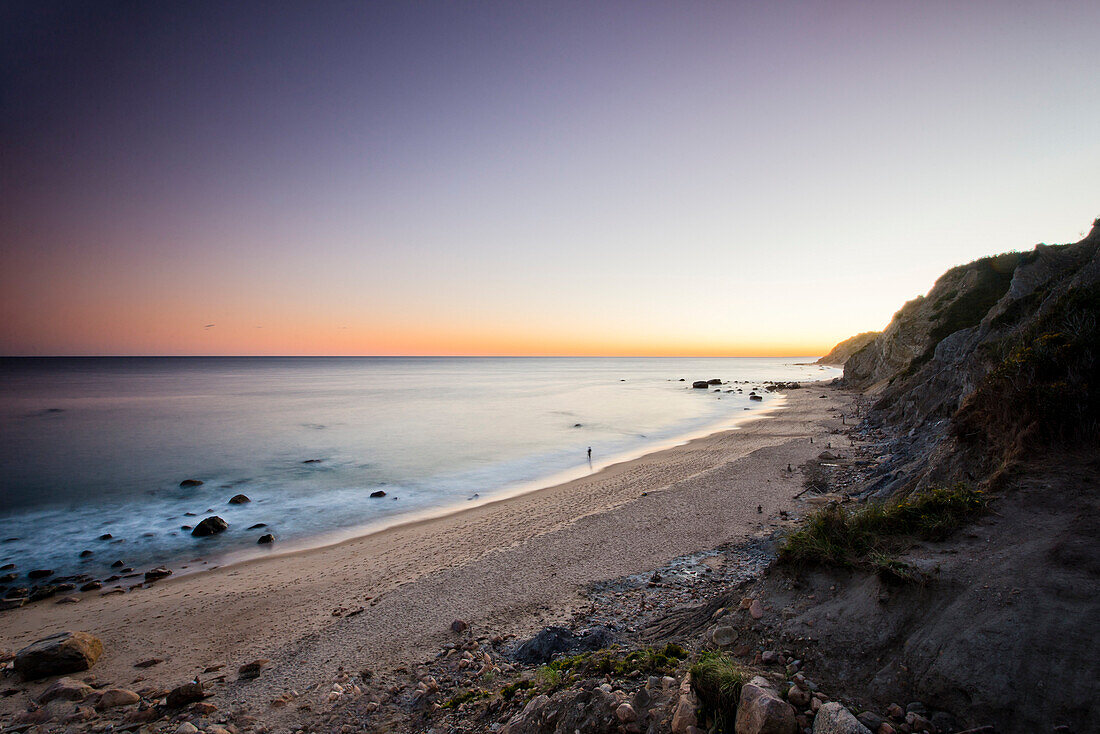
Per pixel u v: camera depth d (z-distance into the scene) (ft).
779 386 298.15
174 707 30.94
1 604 51.26
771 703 15.14
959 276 183.32
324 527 76.18
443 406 235.61
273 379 470.39
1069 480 24.09
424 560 58.49
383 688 31.78
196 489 98.17
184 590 54.08
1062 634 15.34
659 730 16.66
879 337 244.01
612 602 43.16
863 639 18.20
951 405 80.59
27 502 90.02
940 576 19.31
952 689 15.20
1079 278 44.60
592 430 165.37
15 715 30.89
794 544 24.07
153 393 307.37
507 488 97.19
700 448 122.21
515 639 37.50
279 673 35.32
